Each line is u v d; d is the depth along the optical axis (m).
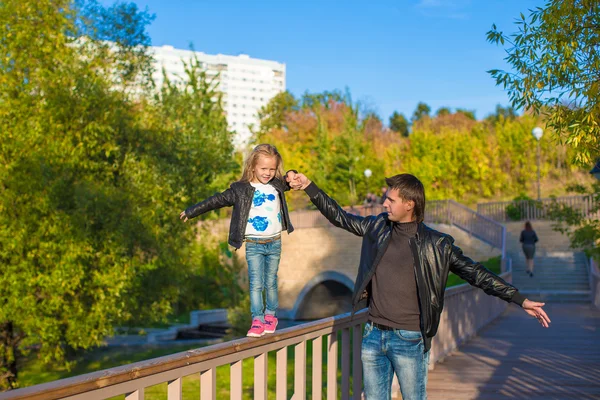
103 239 14.85
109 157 16.53
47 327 13.71
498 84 6.42
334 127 64.75
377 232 4.11
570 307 20.62
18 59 13.98
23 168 13.27
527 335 13.08
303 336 4.59
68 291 13.59
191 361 3.14
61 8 15.83
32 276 13.41
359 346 5.71
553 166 50.06
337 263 32.78
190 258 19.08
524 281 25.83
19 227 13.20
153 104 20.56
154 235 15.73
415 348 3.92
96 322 14.68
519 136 49.06
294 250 34.22
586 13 5.78
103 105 15.06
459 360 9.87
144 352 21.69
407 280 3.95
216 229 36.88
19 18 14.18
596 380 8.23
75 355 20.39
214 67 150.88
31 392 2.14
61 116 14.23
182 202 18.16
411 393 3.94
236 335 21.94
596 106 5.68
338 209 4.34
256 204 4.19
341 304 37.50
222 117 30.50
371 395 4.05
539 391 7.58
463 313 12.00
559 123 6.16
